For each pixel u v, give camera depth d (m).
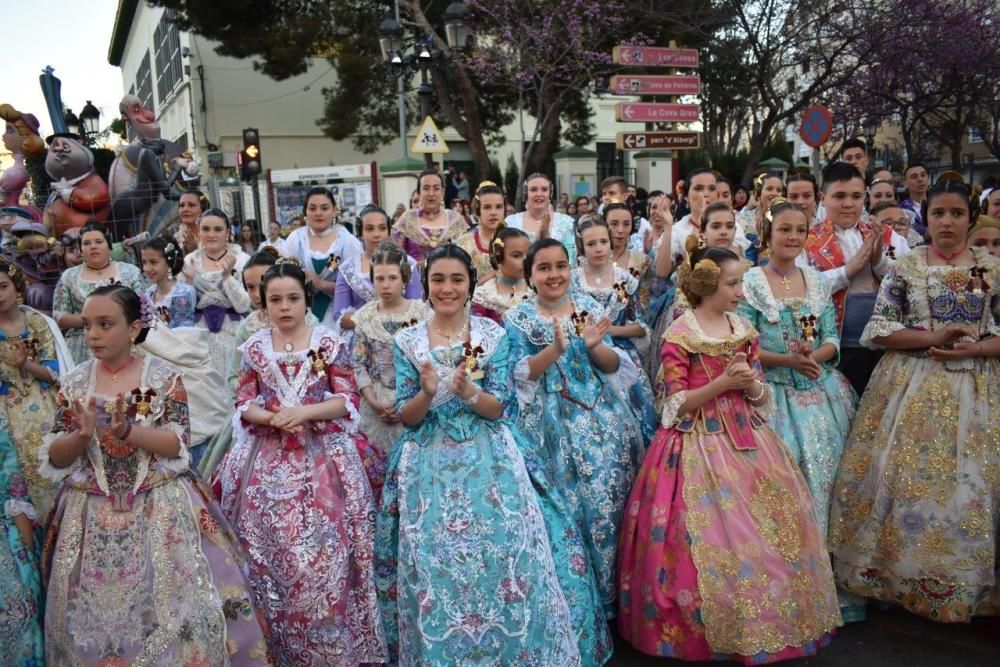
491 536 3.45
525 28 17.61
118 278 6.12
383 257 4.61
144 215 11.76
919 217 7.93
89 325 3.26
